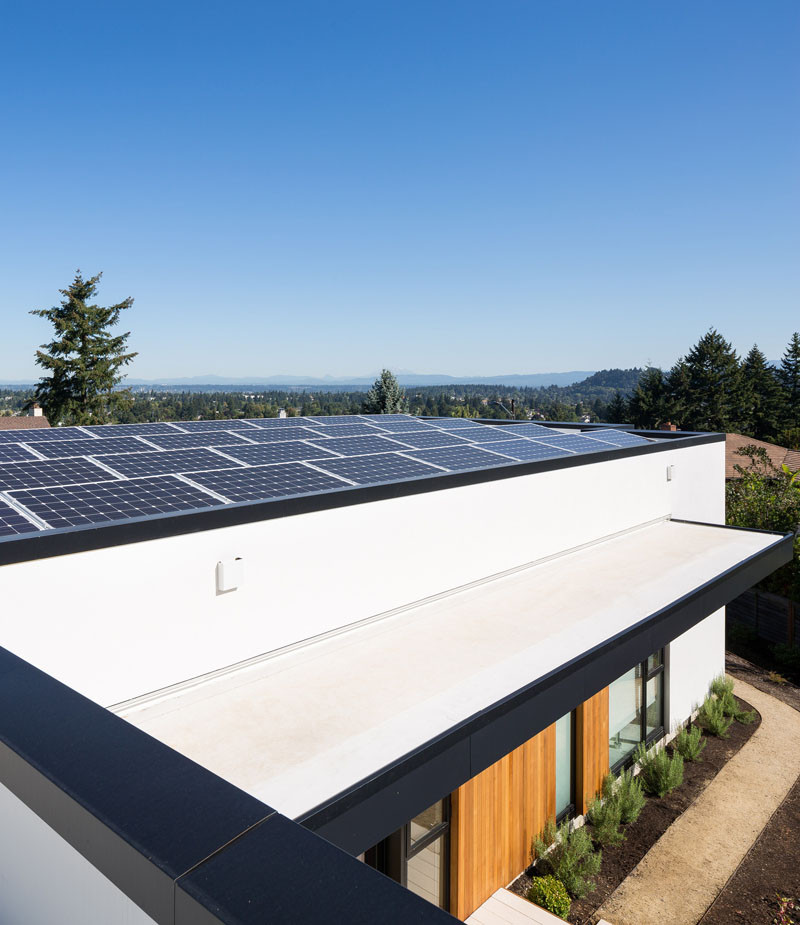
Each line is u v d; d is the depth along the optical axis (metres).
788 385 93.12
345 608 9.67
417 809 6.53
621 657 9.33
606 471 14.71
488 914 9.45
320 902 1.78
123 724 2.90
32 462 10.05
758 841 11.38
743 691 18.14
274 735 7.06
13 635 6.68
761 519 24.88
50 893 2.74
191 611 8.00
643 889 10.19
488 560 11.97
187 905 1.83
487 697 7.86
